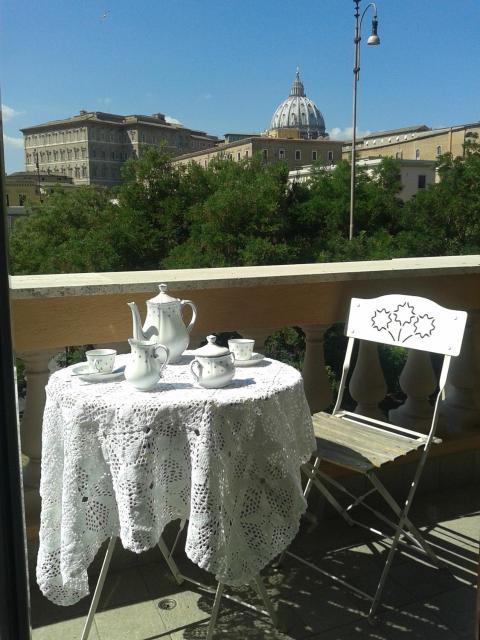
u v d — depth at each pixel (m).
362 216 35.12
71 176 37.59
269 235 31.20
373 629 2.16
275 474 1.87
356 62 27.42
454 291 3.34
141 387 1.85
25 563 0.96
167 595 2.36
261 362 2.25
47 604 2.30
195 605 2.30
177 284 2.65
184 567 2.55
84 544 1.81
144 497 1.71
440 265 3.39
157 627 2.17
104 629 2.16
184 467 1.77
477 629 1.15
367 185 36.38
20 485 0.94
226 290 2.77
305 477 2.89
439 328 2.49
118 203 30.91
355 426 2.60
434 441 2.39
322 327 3.07
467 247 33.56
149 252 30.30
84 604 2.30
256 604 2.30
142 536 1.70
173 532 2.59
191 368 1.92
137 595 2.36
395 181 38.31
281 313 2.91
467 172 34.62
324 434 2.50
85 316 2.51
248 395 1.82
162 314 2.12
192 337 2.76
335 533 2.83
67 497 1.79
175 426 1.75
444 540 2.75
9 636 0.95
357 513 3.00
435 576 2.48
